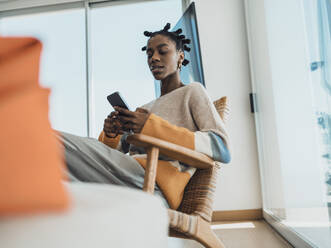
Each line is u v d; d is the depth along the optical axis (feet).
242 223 7.79
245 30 9.24
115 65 10.36
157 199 1.10
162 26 10.40
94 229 0.75
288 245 5.46
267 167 7.62
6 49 0.76
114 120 3.87
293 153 5.40
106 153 3.04
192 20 8.22
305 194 4.85
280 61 5.87
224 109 3.83
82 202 0.84
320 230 4.23
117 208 0.84
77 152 2.85
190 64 8.36
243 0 9.38
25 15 11.06
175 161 3.36
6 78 0.72
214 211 8.44
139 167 3.19
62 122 10.27
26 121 0.70
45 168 0.70
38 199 0.68
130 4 10.55
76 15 10.85
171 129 2.97
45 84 0.80
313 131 4.32
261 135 8.12
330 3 3.54
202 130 3.28
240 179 8.54
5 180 0.65
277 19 5.93
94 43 10.52
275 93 6.40
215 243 2.94
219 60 9.15
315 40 4.08
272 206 7.34
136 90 10.21
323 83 3.88
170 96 3.93
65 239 0.71
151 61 4.38
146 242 0.89
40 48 0.79
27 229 0.67
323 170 4.04
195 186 3.33
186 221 2.85
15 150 0.67
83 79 10.42
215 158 3.13
